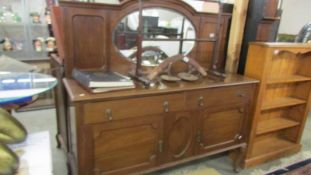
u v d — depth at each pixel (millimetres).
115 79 1398
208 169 2035
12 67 1703
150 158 1553
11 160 642
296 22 3979
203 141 1764
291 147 2342
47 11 2959
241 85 1776
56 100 2051
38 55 3072
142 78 1552
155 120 1483
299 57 2240
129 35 1693
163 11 1744
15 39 3057
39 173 723
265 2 1926
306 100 2277
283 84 2289
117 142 1402
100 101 1271
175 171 1985
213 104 1694
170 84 1573
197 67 1778
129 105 1362
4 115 763
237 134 1935
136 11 1657
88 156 1336
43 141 866
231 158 2176
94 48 1616
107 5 1553
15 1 2980
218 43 1976
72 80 1534
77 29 1530
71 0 1475
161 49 1839
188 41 1883
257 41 2020
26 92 1138
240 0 1942
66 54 1546
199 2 1934
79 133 1272
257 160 2125
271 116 2387
